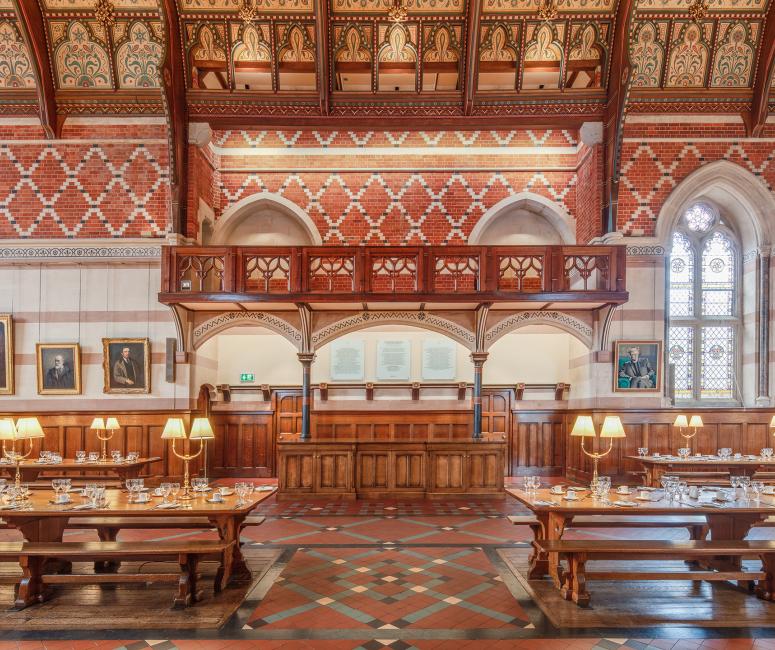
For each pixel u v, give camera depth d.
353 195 13.34
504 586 6.05
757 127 11.85
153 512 5.71
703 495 6.57
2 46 11.54
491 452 11.09
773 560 5.66
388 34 11.34
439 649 4.63
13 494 6.59
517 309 11.78
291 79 12.03
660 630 4.99
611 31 11.23
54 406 11.73
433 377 14.50
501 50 11.54
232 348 14.52
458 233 13.28
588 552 5.50
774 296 12.07
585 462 12.16
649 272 11.82
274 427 14.34
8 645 4.70
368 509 9.98
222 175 13.38
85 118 12.09
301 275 10.78
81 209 12.01
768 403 11.97
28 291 11.87
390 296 10.62
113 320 11.82
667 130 12.02
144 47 11.64
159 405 11.71
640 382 11.66
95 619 5.18
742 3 11.14
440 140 13.39
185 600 5.43
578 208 13.06
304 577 6.32
